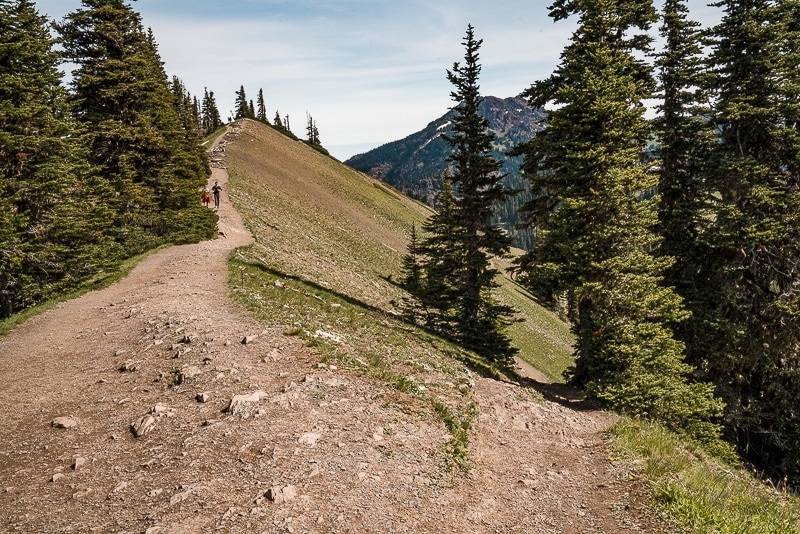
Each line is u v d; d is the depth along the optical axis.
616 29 17.41
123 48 28.89
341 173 91.62
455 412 10.35
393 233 68.12
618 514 7.34
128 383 10.65
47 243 21.31
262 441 7.65
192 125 51.66
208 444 7.62
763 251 18.81
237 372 10.27
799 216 17.58
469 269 22.38
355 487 6.76
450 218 22.34
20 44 19.92
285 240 37.19
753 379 19.88
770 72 17.92
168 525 5.64
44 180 21.11
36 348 14.17
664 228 19.56
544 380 34.66
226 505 6.09
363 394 9.88
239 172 56.38
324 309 17.91
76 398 10.20
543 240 16.47
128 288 20.69
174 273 22.09
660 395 14.12
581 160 15.27
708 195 19.12
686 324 18.98
